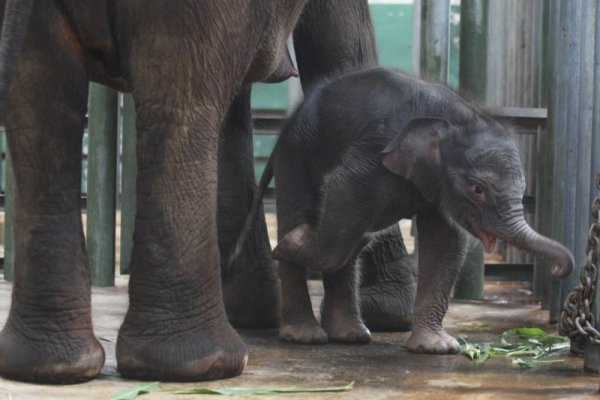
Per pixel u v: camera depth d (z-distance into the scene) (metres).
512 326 8.13
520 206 6.42
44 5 5.15
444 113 6.64
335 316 7.15
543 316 8.73
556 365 6.41
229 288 7.66
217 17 5.14
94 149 9.96
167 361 5.34
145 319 5.38
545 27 10.45
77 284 5.46
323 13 7.53
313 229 6.93
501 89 13.42
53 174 5.35
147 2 5.09
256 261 7.69
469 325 8.15
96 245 10.03
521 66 12.34
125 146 9.96
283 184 7.11
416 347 6.75
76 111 5.34
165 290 5.35
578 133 7.53
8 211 10.26
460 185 6.48
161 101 5.17
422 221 6.84
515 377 6.03
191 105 5.20
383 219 6.81
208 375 5.42
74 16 5.19
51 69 5.23
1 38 4.62
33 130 5.28
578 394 5.59
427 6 9.69
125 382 5.44
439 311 6.81
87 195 10.05
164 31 5.10
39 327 5.40
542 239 6.30
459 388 5.69
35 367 5.35
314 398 5.34
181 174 5.24
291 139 7.10
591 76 7.36
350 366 6.24
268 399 5.25
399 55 23.45
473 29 9.63
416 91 6.74
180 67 5.14
